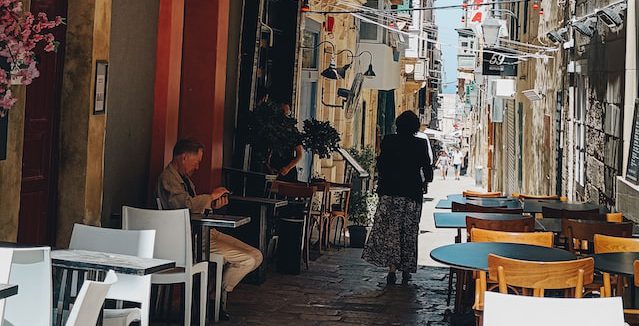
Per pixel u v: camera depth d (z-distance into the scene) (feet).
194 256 29.04
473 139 195.42
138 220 26.37
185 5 39.17
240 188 43.01
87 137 26.73
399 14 90.02
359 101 83.66
